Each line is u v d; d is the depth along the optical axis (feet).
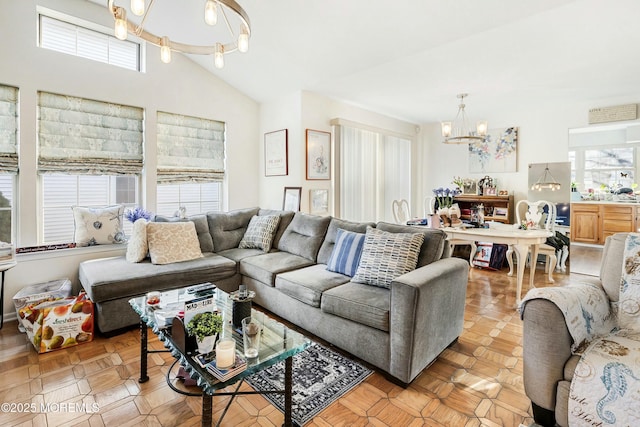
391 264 7.61
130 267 9.18
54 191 10.41
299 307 8.29
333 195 15.05
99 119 10.99
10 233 9.62
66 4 10.05
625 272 5.52
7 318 9.18
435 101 15.07
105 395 5.96
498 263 14.83
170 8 9.84
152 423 5.27
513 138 17.07
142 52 11.93
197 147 13.52
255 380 6.43
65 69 10.19
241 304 5.71
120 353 7.47
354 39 9.68
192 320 5.06
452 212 12.19
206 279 9.69
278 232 11.98
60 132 10.23
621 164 20.31
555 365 4.76
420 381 6.42
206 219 12.10
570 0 7.22
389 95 14.15
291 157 13.93
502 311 9.96
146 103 11.94
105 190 11.47
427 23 8.54
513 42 9.17
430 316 6.43
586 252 14.64
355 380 6.45
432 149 20.36
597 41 8.96
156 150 12.28
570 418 4.50
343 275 8.71
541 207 15.55
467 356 7.36
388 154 18.40
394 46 9.72
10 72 9.23
